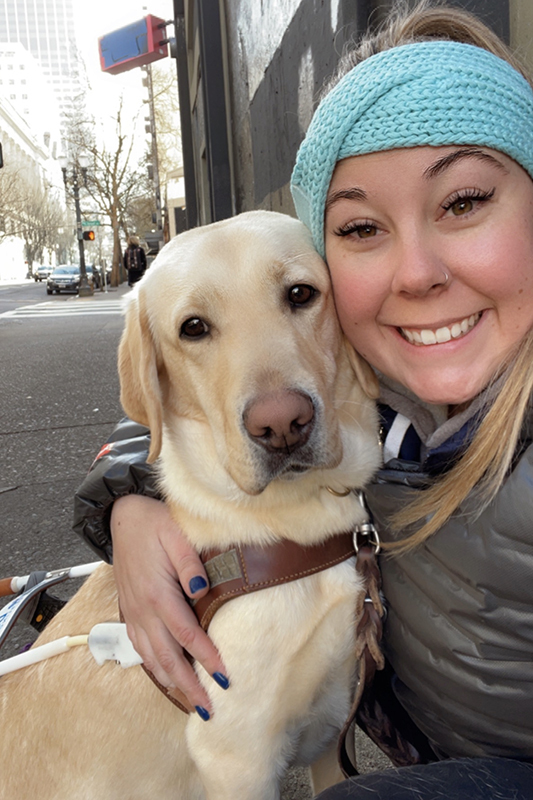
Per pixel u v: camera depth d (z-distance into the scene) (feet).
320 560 1.55
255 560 1.52
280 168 4.69
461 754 1.52
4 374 8.20
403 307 1.32
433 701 1.46
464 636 1.31
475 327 1.30
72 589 2.83
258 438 1.45
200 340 1.63
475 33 1.36
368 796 1.20
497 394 1.31
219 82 7.12
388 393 1.55
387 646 1.59
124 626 1.69
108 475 1.80
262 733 1.51
